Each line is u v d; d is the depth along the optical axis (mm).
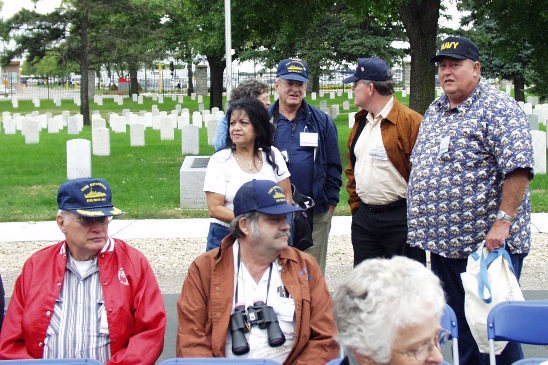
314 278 4410
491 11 18312
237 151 5699
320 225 6613
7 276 8930
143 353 4348
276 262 4355
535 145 16078
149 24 45406
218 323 4258
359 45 39344
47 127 32781
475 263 4871
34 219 12273
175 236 11008
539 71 19734
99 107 50938
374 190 6156
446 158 5148
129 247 4625
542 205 12719
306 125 6414
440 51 5156
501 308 4289
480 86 5172
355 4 19344
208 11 29484
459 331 5395
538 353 6297
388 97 6129
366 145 6207
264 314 4191
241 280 4324
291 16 19500
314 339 4316
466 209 5121
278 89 6395
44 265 4480
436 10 19266
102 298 4441
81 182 4457
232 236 4367
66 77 81125
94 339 4379
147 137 26734
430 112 5391
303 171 6336
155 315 4465
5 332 4391
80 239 4414
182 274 8977
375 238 6305
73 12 38344
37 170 17688
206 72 61188
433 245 5250
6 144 24234
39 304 4375
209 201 5637
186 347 4277
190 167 13453
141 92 70375
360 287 2680
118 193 14289
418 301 2607
